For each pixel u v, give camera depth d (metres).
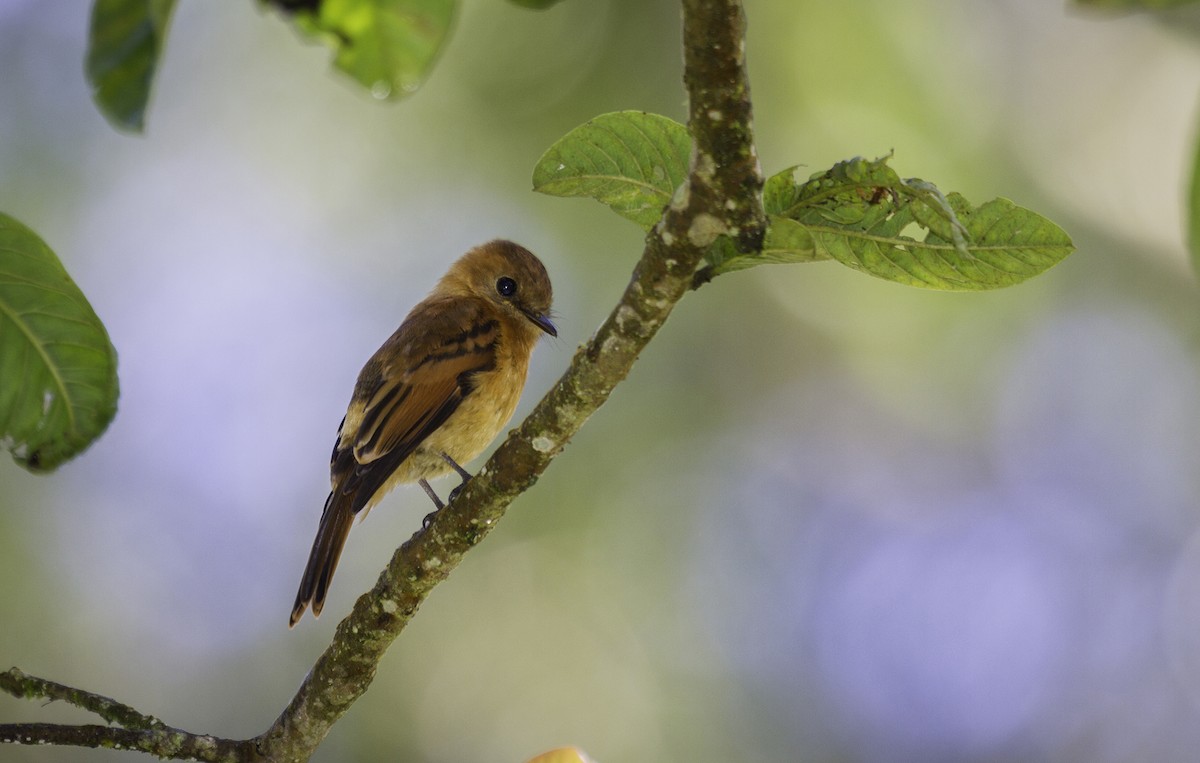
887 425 14.91
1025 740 14.19
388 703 13.10
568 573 13.60
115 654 13.01
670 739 13.19
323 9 5.07
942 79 14.08
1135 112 14.80
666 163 5.09
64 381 5.09
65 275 4.86
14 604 12.77
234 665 13.27
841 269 14.65
